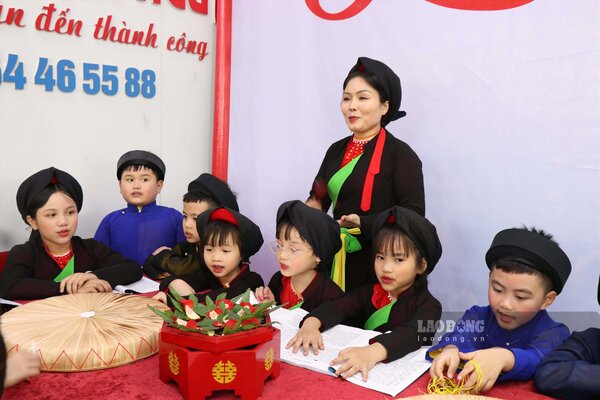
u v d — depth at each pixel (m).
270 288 1.86
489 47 2.16
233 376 1.10
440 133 2.31
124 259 2.03
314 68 2.64
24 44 2.26
